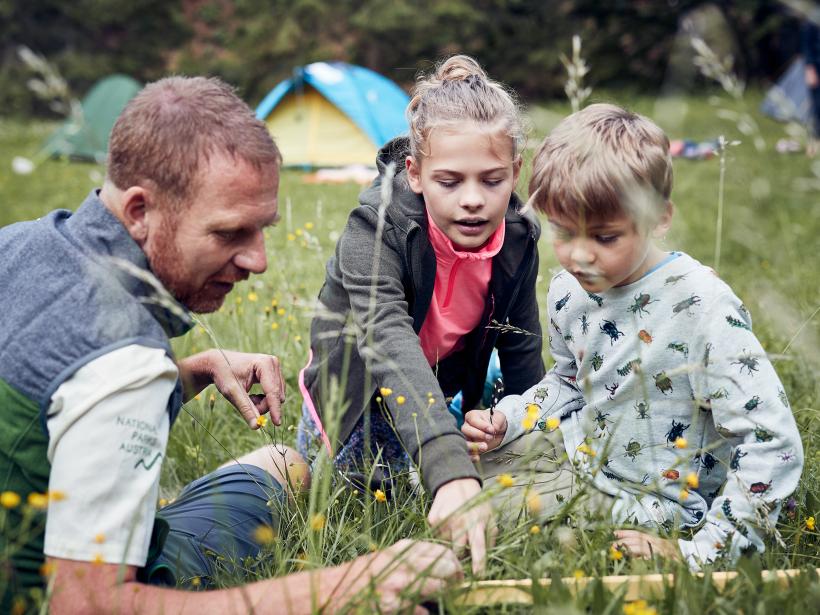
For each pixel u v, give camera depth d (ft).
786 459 6.52
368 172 39.34
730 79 9.99
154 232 5.64
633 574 6.06
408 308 8.29
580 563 5.99
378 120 42.42
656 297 7.20
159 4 84.58
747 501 6.48
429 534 5.70
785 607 5.54
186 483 9.34
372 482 8.15
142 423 5.28
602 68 79.25
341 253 8.14
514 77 81.20
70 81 79.15
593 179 6.52
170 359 5.47
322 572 5.59
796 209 23.27
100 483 5.15
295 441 9.46
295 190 34.14
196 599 5.35
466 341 8.87
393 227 8.04
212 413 9.79
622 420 7.44
